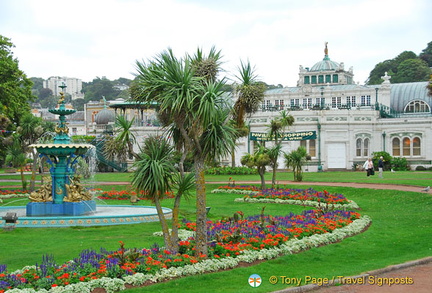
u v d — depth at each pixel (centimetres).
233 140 1730
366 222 2453
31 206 2767
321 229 2088
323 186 4403
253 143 7562
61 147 2772
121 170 6988
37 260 1728
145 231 2386
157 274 1437
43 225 2481
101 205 3447
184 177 1675
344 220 2397
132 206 3391
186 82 1559
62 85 2920
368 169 5388
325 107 7738
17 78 5709
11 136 5881
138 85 1667
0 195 4294
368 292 1319
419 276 1468
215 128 1631
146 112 7850
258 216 2497
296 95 8600
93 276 1371
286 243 1855
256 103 1845
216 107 1644
